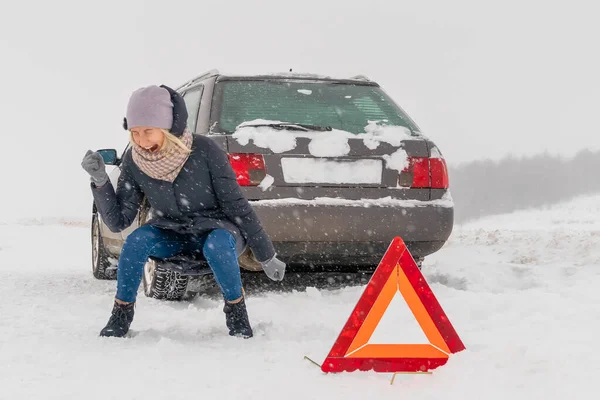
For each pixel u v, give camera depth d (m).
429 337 3.13
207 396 2.69
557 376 2.88
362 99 6.09
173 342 3.61
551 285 5.83
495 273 6.51
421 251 5.71
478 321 4.24
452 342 3.16
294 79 6.11
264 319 4.44
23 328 4.04
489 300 4.83
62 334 3.87
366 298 3.10
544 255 7.88
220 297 5.64
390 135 5.67
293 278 6.62
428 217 5.57
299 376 3.00
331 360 3.05
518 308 4.55
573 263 7.11
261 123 5.49
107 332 3.86
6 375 2.99
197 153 4.00
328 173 5.46
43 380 2.91
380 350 3.09
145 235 4.00
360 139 5.57
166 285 5.38
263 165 5.35
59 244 15.24
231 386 2.83
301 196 5.38
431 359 3.12
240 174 5.32
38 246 14.53
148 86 3.81
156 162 3.88
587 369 2.98
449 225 5.64
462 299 4.92
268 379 2.94
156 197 4.07
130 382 2.88
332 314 4.58
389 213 5.49
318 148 5.46
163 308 5.00
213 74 6.13
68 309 4.86
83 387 2.80
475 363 3.10
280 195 5.35
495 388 2.77
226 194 4.06
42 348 3.50
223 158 4.06
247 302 5.05
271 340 3.80
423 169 5.64
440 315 3.15
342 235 5.42
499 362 3.08
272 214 5.30
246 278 6.64
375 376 3.01
